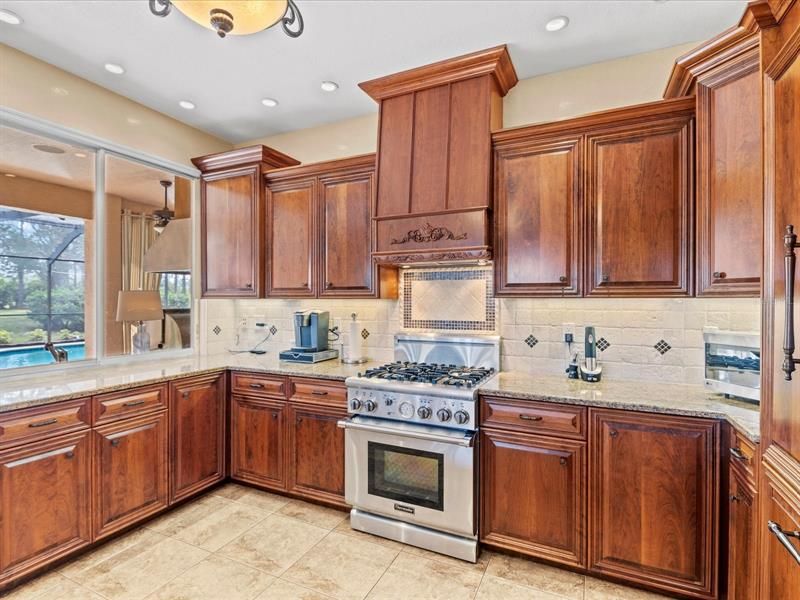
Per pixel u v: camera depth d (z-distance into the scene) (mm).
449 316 3031
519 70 2693
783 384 1222
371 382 2508
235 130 3641
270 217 3361
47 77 2588
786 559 1192
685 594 1894
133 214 3135
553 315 2725
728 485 1798
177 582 2062
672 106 2131
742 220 1837
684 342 2418
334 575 2125
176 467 2746
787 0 1186
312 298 3186
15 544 1972
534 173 2439
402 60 2586
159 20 2193
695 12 2141
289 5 1841
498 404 2246
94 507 2289
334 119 3434
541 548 2160
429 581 2080
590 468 2055
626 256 2244
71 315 2783
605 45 2438
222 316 3848
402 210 2695
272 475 2951
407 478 2408
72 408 2207
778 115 1260
